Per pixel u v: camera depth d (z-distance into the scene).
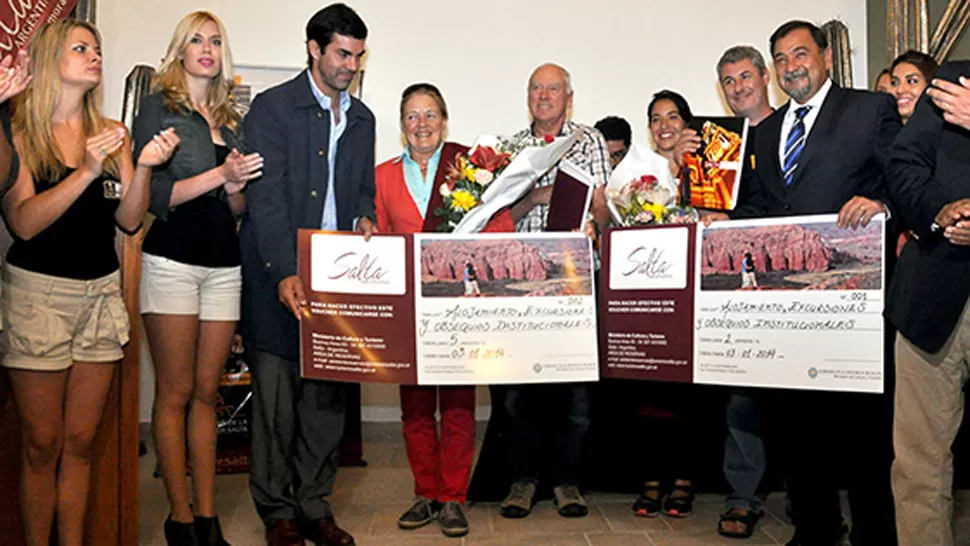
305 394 2.82
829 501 2.71
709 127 3.02
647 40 5.05
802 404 2.70
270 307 2.72
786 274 2.46
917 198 2.08
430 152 3.11
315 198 2.77
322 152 2.78
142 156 2.29
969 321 2.08
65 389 2.27
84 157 2.16
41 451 2.21
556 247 2.68
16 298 2.16
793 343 2.46
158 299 2.51
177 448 2.59
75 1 2.97
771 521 3.19
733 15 5.08
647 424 3.44
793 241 2.45
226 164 2.45
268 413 2.75
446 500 3.04
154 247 2.52
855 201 2.38
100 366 2.32
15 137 2.19
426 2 4.94
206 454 2.66
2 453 2.36
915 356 2.18
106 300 2.32
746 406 2.98
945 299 2.08
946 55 4.34
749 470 3.00
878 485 2.72
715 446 3.57
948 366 2.13
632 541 2.94
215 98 2.69
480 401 4.98
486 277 2.68
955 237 1.99
